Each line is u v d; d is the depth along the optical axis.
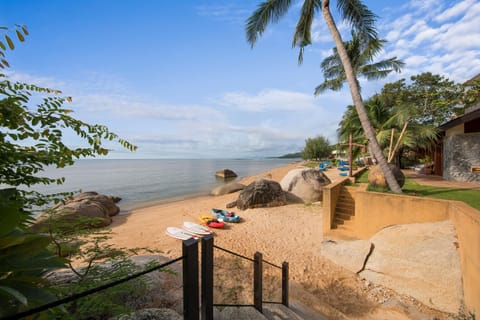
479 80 9.77
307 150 52.28
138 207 15.35
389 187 7.05
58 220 2.40
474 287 3.98
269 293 4.89
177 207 14.16
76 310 1.97
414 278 5.00
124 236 8.72
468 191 7.23
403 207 5.99
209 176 38.12
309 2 8.80
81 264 4.23
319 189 13.23
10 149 1.62
